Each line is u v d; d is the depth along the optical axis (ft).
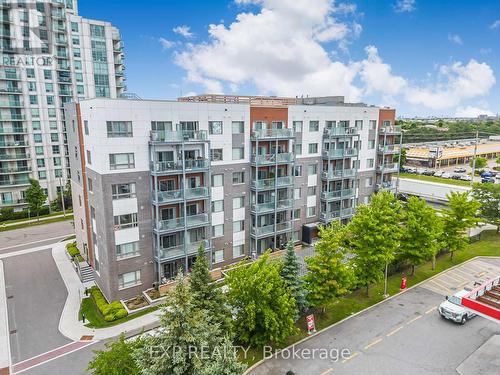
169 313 53.47
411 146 420.77
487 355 77.82
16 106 198.59
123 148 96.53
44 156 211.20
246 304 74.23
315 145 141.59
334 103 176.35
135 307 98.78
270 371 73.00
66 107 120.88
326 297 85.20
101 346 82.53
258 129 123.34
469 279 116.26
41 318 94.53
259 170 126.72
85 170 109.70
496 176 281.13
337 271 85.05
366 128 157.17
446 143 449.06
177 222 105.91
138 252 103.81
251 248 131.34
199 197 108.88
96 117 91.40
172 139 101.60
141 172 100.63
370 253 96.17
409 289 109.50
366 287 106.73
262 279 72.23
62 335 87.04
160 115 101.24
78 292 108.78
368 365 74.79
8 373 73.77
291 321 74.79
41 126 208.54
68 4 222.69
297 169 138.41
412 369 73.51
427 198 228.43
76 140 114.52
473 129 527.81
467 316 90.99
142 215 102.73
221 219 121.19
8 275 121.19
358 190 161.68
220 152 116.26
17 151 202.69
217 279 115.85
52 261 133.08
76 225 135.54
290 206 134.00
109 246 98.17
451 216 124.57
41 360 77.82
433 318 93.15
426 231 109.40
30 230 173.58
